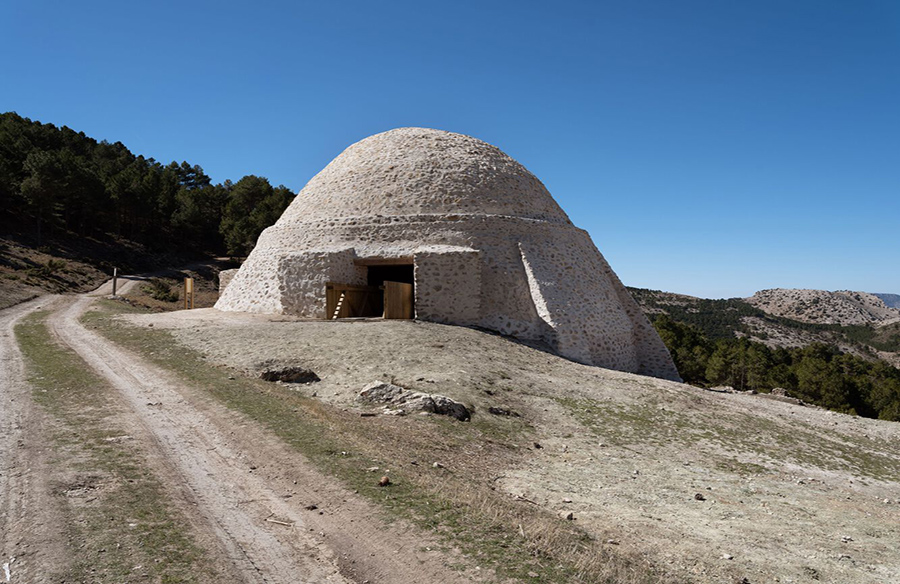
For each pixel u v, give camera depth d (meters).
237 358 15.17
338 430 9.45
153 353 15.63
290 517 6.09
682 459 11.54
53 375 12.32
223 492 6.65
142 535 5.34
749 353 39.16
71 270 48.03
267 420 9.66
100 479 6.61
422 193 23.97
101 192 59.19
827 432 15.24
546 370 17.39
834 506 9.43
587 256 25.17
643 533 7.16
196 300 48.12
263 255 25.81
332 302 21.48
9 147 58.34
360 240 23.28
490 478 8.81
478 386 14.13
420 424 10.93
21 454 7.28
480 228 22.84
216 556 5.12
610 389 16.31
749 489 10.00
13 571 4.52
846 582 6.20
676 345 41.22
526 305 21.67
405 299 22.05
